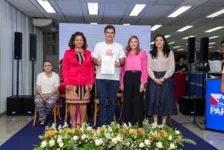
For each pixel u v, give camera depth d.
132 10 7.54
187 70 7.58
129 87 3.77
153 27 10.74
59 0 6.38
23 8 7.12
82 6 7.06
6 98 5.84
